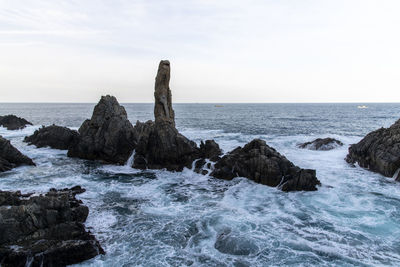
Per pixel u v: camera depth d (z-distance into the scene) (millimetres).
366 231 15969
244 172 26359
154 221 17500
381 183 24156
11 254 12688
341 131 59250
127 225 16953
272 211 18938
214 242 14922
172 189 23922
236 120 93812
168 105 37562
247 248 14219
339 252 13781
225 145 41781
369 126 69625
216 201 20984
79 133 39125
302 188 22797
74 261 13219
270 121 88312
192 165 29859
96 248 14023
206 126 73188
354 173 27078
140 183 25531
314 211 18828
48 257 12859
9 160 29625
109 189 23641
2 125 65500
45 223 14859
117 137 33188
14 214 14250
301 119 96125
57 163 32156
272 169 24094
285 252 13875
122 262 13219
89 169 30031
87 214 17594
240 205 20141
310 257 13453
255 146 28594
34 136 43125
